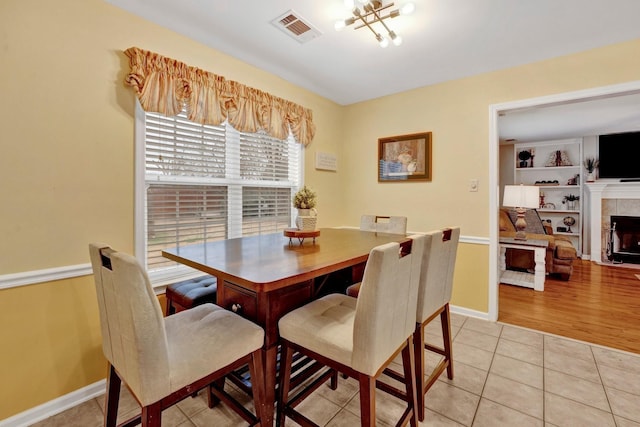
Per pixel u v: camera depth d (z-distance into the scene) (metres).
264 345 1.33
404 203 3.30
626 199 5.13
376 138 3.51
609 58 2.24
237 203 2.66
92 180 1.73
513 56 2.47
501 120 4.43
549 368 1.99
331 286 1.95
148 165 2.05
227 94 2.32
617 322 2.73
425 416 1.55
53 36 1.58
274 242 1.95
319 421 1.52
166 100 1.95
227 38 2.22
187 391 1.05
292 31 2.14
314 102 3.34
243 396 1.72
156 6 1.85
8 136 1.45
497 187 2.74
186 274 2.21
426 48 2.36
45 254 1.57
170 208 2.19
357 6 1.87
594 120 4.41
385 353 1.16
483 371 1.96
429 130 3.11
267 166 2.94
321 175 3.49
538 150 6.11
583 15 1.92
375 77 2.93
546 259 4.18
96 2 1.73
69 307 1.65
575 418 1.54
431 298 1.58
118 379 1.22
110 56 1.79
